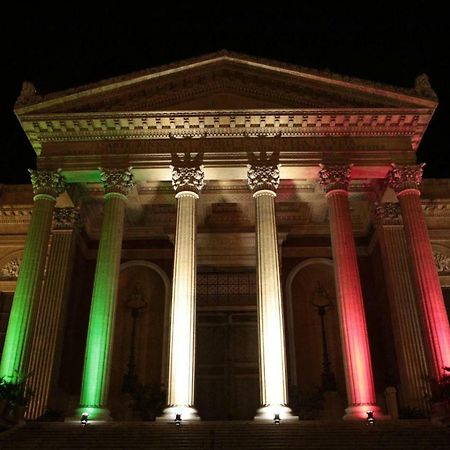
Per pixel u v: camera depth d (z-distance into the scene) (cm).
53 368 2750
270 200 2616
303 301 3422
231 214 3500
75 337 3189
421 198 3322
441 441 1873
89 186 3109
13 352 2327
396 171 2716
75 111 2784
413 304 2811
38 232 2594
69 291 3042
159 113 2747
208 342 3372
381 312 3133
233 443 1886
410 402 2583
